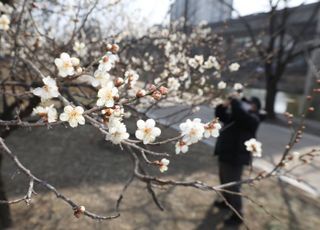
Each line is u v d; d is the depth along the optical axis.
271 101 13.38
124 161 6.60
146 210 4.85
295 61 20.45
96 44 3.59
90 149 7.07
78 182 5.54
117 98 1.28
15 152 6.55
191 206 5.05
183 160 6.81
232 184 2.35
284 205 5.28
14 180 5.41
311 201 5.49
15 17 3.13
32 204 4.75
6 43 3.47
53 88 1.23
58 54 2.95
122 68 3.23
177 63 3.77
